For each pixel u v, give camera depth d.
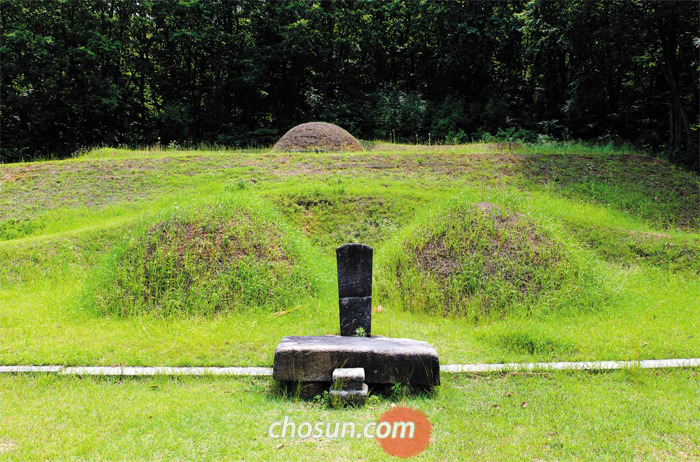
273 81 30.12
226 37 26.77
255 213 7.60
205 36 25.95
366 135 28.59
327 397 4.15
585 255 7.82
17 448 3.36
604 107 24.11
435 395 4.21
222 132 28.89
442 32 28.02
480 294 6.47
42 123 22.95
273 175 12.70
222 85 28.95
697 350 5.16
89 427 3.64
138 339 5.42
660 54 19.16
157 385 4.41
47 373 4.61
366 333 5.13
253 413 3.87
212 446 3.39
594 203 11.60
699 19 16.50
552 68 27.64
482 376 4.61
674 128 17.47
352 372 4.10
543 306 6.34
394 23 29.77
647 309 6.68
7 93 22.92
